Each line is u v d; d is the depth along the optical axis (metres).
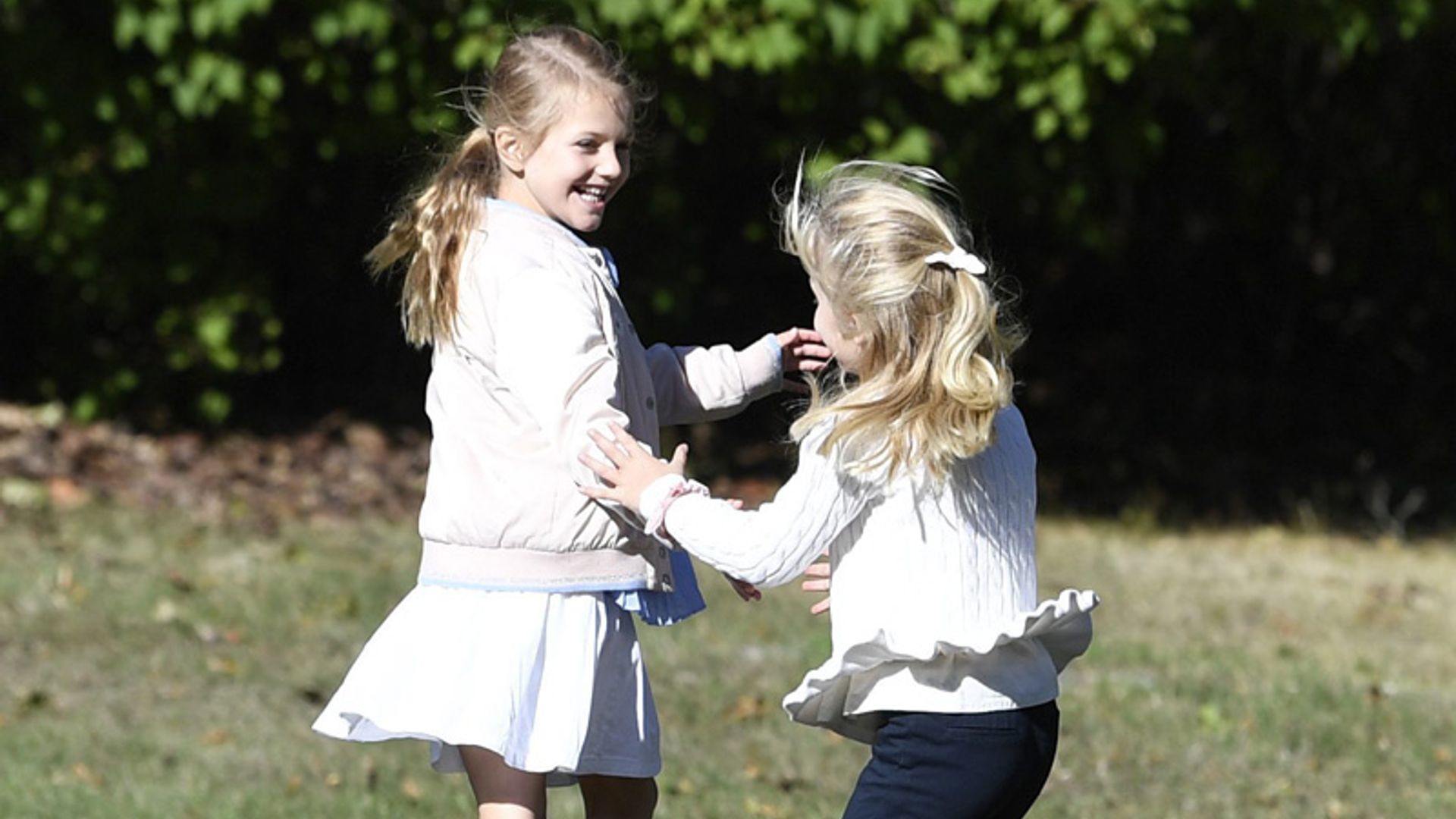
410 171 35.50
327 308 40.91
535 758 13.41
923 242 12.83
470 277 13.96
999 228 44.25
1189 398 46.31
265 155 35.12
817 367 15.92
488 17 32.19
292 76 34.12
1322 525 37.53
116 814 19.02
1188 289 47.59
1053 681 13.06
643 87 16.95
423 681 13.59
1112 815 19.91
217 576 28.89
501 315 13.66
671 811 19.59
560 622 13.71
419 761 21.44
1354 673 26.31
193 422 37.62
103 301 35.25
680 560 14.70
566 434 13.25
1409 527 37.84
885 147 33.94
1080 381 47.00
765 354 15.64
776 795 20.31
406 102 33.84
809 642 26.67
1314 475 42.06
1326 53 42.28
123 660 24.64
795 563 12.69
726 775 20.94
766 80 34.91
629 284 37.00
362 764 21.20
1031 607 13.28
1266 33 35.62
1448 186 43.47
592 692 13.66
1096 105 34.44
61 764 20.70
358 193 39.56
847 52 32.88
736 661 25.70
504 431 13.80
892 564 12.80
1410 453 44.06
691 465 38.72
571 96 14.00
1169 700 24.17
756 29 32.25
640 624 27.33
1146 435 44.38
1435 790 21.12
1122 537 35.31
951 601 12.79
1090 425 44.91
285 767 20.95
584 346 13.42
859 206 13.02
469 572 13.80
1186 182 45.09
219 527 31.83
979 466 13.08
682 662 25.44
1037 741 12.91
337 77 33.69
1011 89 33.47
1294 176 44.75
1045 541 34.47
